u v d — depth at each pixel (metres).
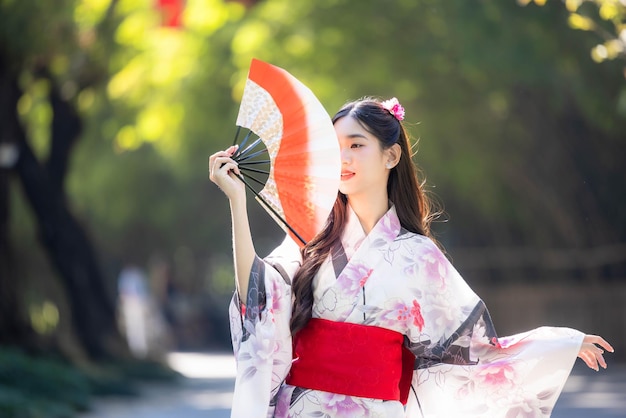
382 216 6.27
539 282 30.23
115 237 48.41
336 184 5.95
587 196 26.91
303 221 6.02
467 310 6.29
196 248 53.22
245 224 5.89
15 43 19.69
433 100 24.06
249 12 25.30
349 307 6.05
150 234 49.06
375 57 23.34
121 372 24.91
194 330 51.41
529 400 6.32
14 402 14.75
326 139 5.94
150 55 25.56
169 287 51.59
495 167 26.80
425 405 6.32
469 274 32.34
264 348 5.83
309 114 5.93
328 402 5.96
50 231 25.22
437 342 6.23
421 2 21.98
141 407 18.61
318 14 23.56
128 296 31.31
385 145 6.24
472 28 18.58
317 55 23.75
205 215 47.75
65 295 25.78
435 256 6.23
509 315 30.72
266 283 5.89
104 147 36.56
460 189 28.70
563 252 28.66
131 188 42.94
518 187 27.67
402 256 6.17
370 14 22.92
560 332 6.38
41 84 24.47
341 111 6.31
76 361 22.70
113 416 16.95
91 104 26.97
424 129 24.95
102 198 42.06
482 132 25.34
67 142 25.86
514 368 6.30
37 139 29.17
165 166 41.34
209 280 61.69
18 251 24.30
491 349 6.37
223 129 29.39
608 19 14.07
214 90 28.06
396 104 6.34
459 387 6.29
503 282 31.67
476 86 23.25
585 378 22.83
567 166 26.53
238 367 5.84
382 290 6.08
